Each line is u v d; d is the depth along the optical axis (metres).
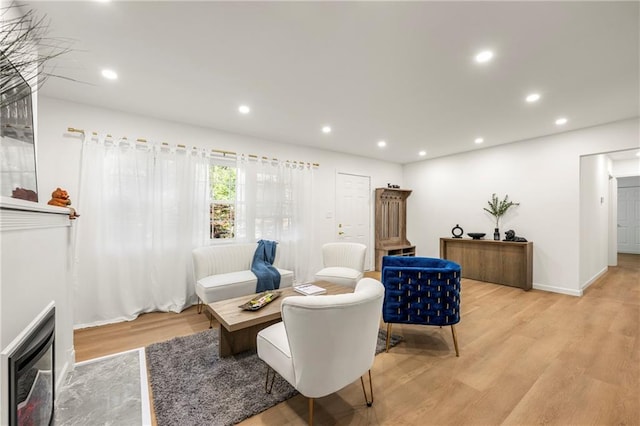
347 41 1.91
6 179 1.37
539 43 1.92
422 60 2.14
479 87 2.58
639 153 5.37
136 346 2.43
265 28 1.77
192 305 3.52
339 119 3.44
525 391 1.82
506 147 4.62
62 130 2.83
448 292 2.25
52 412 1.42
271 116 3.33
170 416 1.57
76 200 2.88
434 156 5.59
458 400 1.73
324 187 5.01
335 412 1.63
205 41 1.91
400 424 1.54
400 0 1.53
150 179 3.25
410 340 2.57
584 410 1.63
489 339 2.57
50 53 1.99
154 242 3.25
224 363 2.14
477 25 1.74
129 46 1.95
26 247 1.22
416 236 6.10
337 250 3.97
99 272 2.93
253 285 3.23
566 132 3.95
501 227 4.68
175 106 3.01
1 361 0.93
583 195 4.07
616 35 1.82
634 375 1.98
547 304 3.53
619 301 3.64
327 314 1.32
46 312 1.41
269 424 1.54
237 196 3.95
